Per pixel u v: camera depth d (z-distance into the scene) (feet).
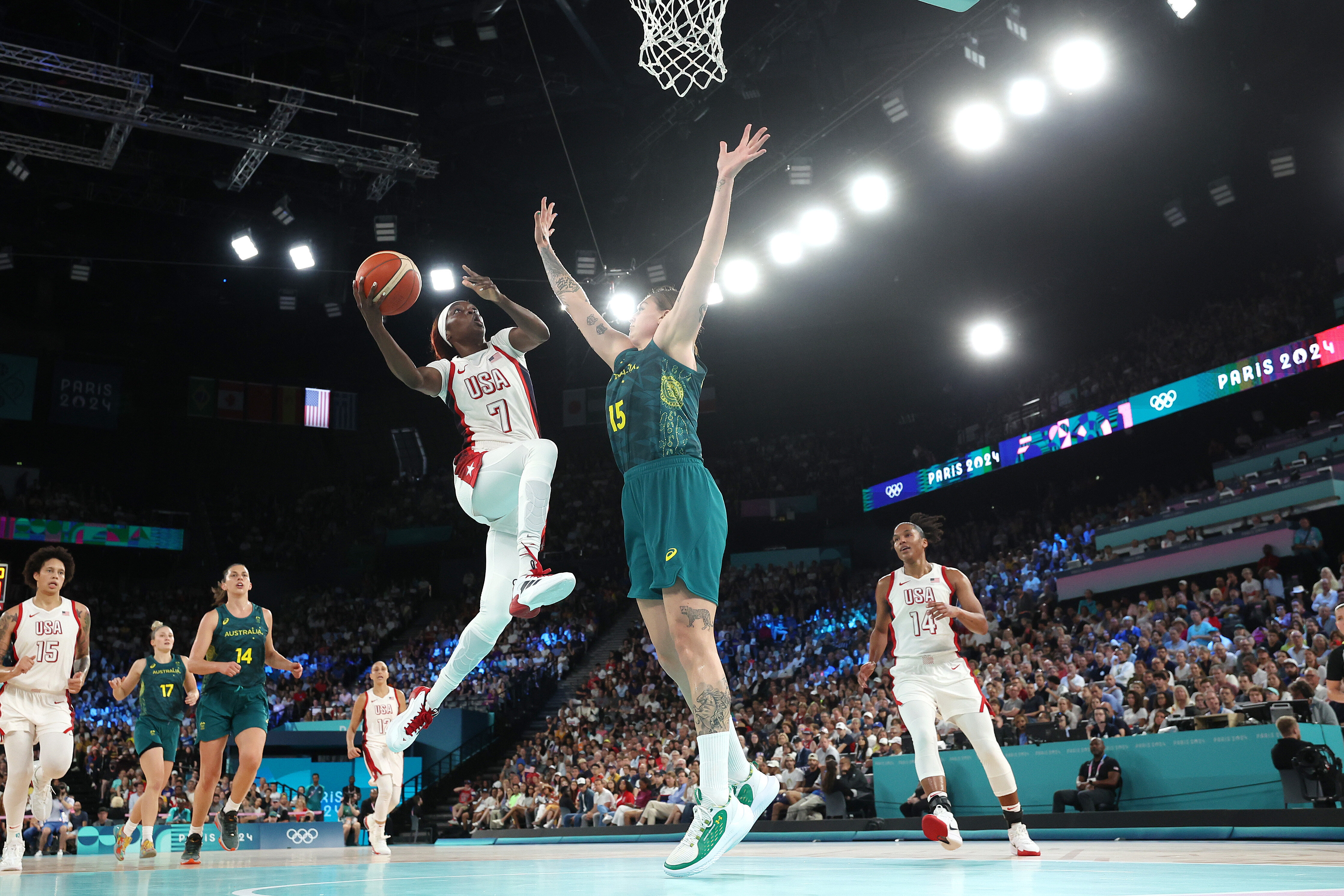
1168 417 68.85
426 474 114.73
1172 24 57.52
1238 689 34.65
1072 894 8.13
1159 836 27.04
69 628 20.99
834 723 48.60
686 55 30.94
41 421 102.22
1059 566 69.31
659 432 11.57
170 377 110.93
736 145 73.41
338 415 115.03
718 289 65.05
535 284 97.60
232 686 21.56
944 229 84.12
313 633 101.71
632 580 11.85
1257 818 25.18
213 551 109.29
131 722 83.41
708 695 10.58
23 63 53.88
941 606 17.54
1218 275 81.35
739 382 105.19
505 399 15.48
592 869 14.97
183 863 21.33
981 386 93.66
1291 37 60.29
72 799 61.77
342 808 66.69
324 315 106.73
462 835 64.95
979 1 31.19
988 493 85.35
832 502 96.99
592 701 76.23
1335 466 56.03
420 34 65.36
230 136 62.23
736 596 89.56
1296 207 73.97
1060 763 32.22
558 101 72.23
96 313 105.29
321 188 77.10
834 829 36.40
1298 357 61.36
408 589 108.06
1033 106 47.70
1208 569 58.59
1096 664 45.83
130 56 61.31
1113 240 83.76
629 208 81.20
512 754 76.18
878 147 61.93
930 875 11.10
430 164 67.10
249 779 21.36
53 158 63.82
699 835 10.61
